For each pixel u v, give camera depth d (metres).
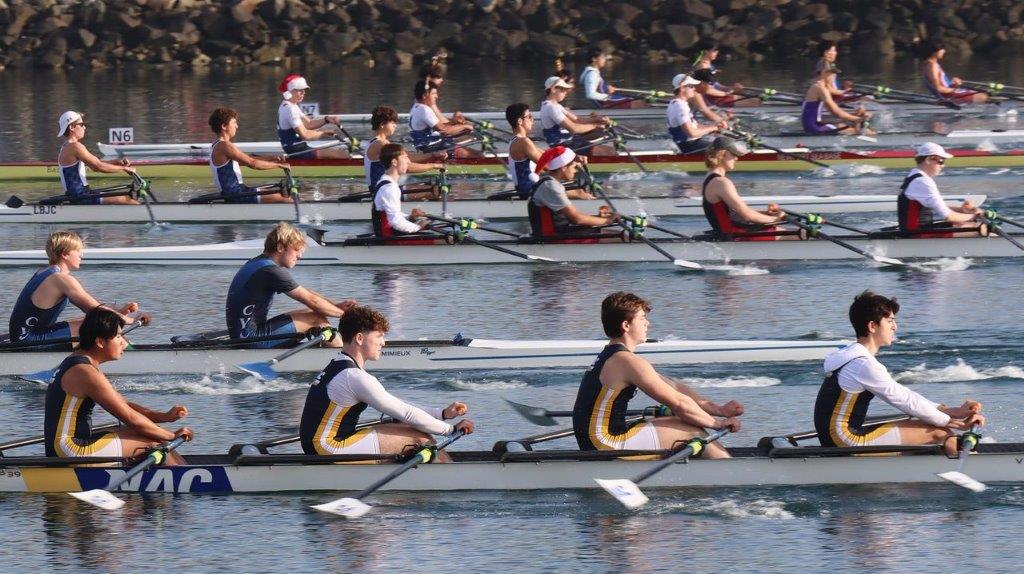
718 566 33.06
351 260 70.81
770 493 37.25
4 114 127.31
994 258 68.31
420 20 169.62
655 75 149.62
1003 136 99.81
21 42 166.25
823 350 51.09
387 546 34.69
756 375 49.50
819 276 65.44
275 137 112.56
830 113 107.06
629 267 68.88
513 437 43.22
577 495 37.44
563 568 33.16
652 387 36.31
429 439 38.06
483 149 96.12
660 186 90.38
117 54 167.25
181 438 37.91
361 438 37.59
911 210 67.75
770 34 163.12
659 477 37.75
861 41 161.88
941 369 49.28
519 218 82.19
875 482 37.53
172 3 169.12
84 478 37.75
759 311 58.53
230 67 165.50
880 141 100.69
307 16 168.75
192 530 35.78
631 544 34.44
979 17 162.88
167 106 131.88
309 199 87.44
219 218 82.44
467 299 62.38
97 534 35.56
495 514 36.53
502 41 165.25
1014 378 48.03
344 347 37.66
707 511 36.34
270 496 37.94
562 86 95.50
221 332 52.16
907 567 32.69
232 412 46.25
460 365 51.38
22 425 44.88
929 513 35.75
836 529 34.97
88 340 37.34
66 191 82.38
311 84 147.88
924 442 37.12
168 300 63.28
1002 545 33.78
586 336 54.69
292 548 34.62
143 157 103.75
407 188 82.50
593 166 95.81
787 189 88.38
